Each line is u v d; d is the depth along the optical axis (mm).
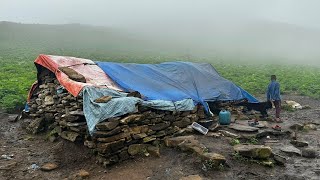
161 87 11109
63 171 7828
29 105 11609
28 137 10203
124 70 11148
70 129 9062
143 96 9766
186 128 10477
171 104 9906
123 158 8133
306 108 17016
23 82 19375
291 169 8039
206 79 13117
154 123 9305
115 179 7281
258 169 7934
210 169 7773
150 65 12289
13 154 8742
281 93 22469
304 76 30625
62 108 9805
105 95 8781
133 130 8578
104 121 7949
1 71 25969
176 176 7453
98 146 7949
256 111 13961
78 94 8539
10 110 14180
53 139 9516
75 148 8688
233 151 8828
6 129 11258
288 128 12047
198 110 11500
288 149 9352
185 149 8680
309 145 10109
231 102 13305
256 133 10633
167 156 8539
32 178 7395
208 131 10664
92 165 7945
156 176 7457
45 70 10883
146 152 8641
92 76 10195
